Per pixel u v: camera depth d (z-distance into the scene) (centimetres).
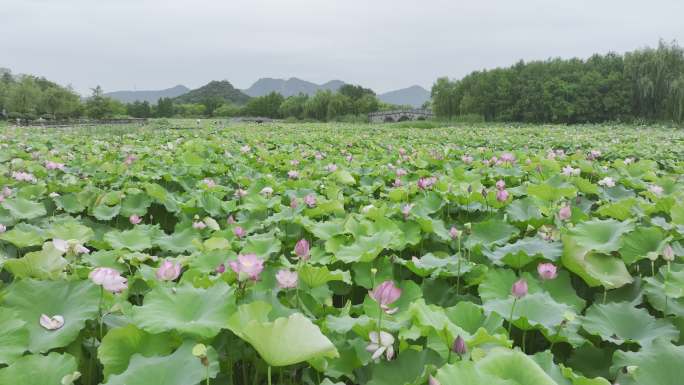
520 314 261
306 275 301
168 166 830
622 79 5953
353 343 230
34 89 6769
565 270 340
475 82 7544
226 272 285
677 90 4866
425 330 226
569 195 541
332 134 2012
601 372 240
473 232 424
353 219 429
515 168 797
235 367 242
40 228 442
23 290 241
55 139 1408
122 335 215
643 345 236
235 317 202
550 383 163
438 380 166
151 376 185
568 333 249
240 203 600
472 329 255
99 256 346
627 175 754
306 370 218
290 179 695
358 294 353
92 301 236
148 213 589
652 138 1850
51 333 219
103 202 546
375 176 788
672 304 279
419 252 435
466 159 891
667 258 297
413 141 1558
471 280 326
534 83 6731
